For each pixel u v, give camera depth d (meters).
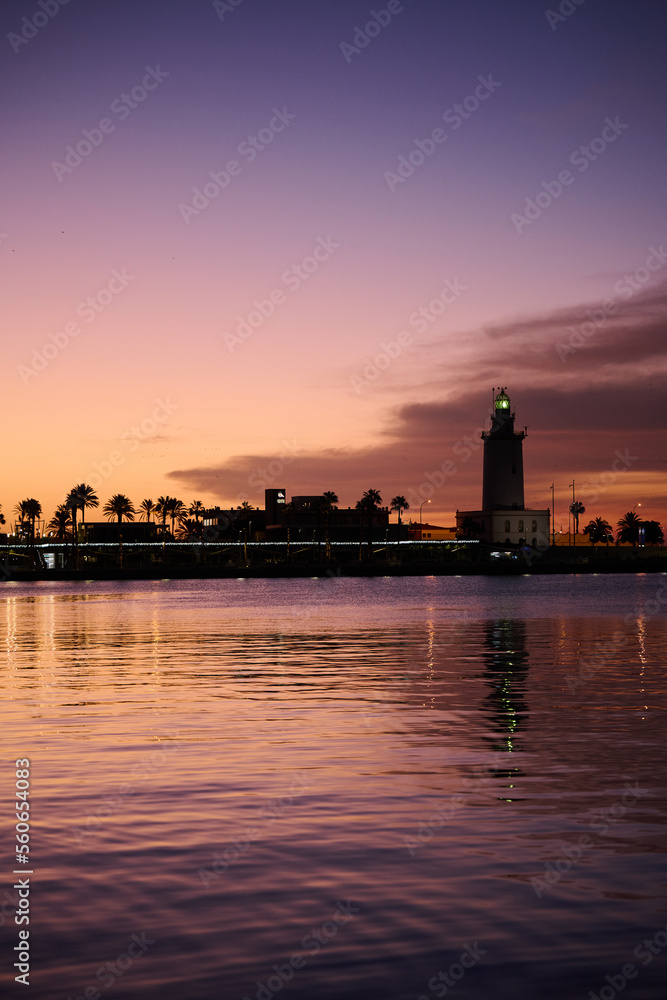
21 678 28.80
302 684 26.77
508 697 23.72
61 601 102.44
